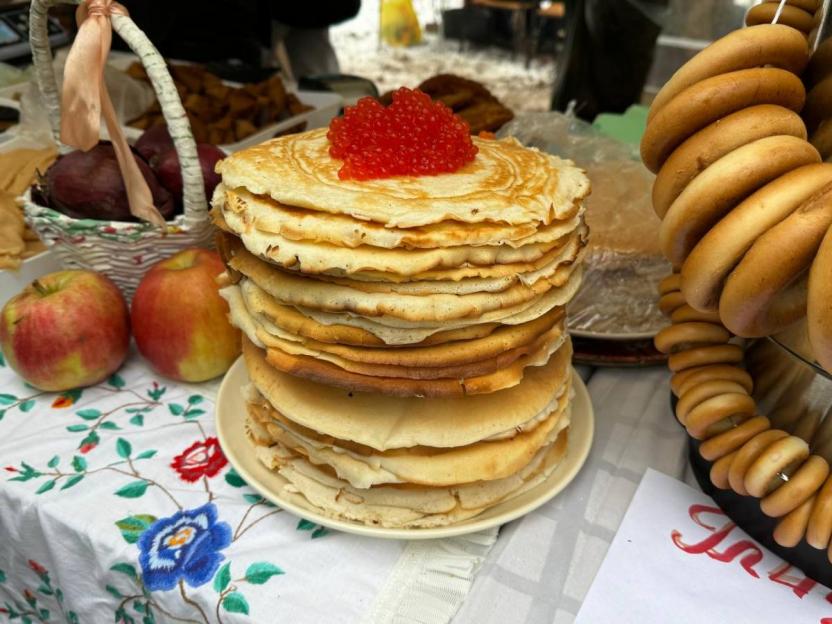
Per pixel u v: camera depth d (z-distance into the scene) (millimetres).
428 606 709
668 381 1094
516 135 1426
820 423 701
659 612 697
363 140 793
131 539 775
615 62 2344
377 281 670
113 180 1071
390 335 677
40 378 994
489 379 710
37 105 1651
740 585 728
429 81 1805
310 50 3016
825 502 667
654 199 688
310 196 690
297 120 1918
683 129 638
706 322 811
